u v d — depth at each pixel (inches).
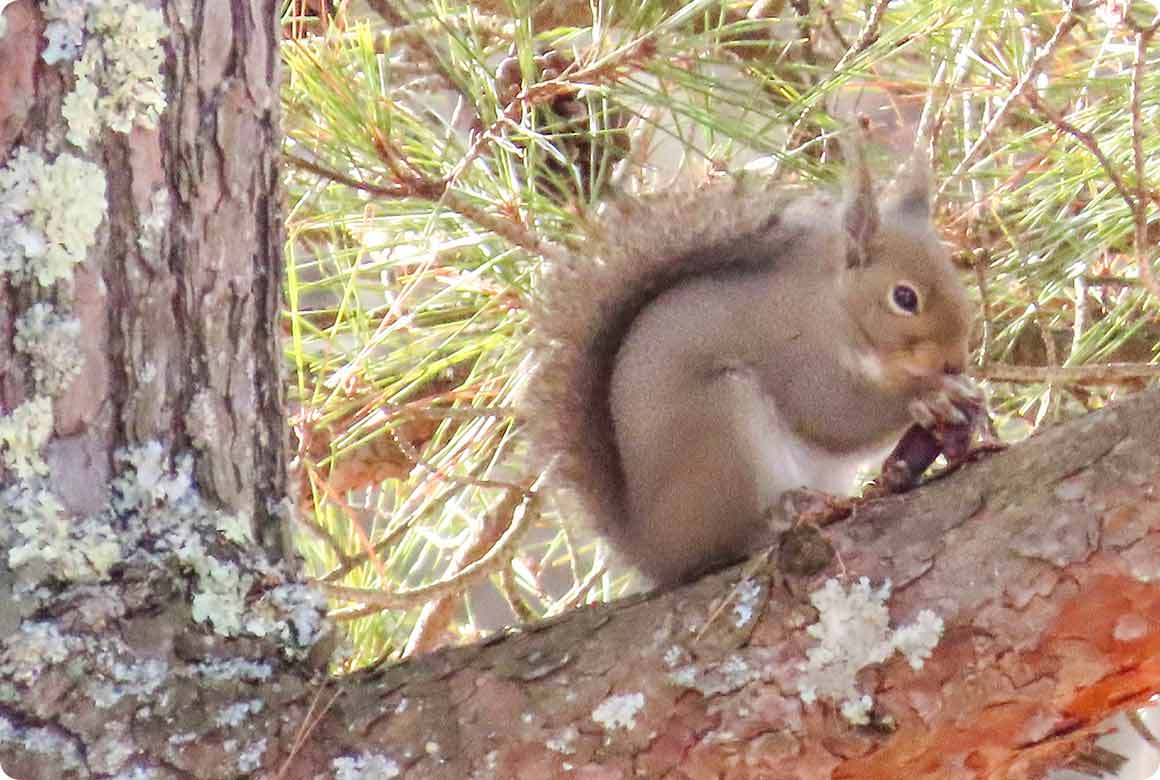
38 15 258.8
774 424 265.7
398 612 270.7
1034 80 266.1
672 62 266.1
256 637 259.9
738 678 259.6
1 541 259.0
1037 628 259.1
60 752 258.7
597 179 267.3
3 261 259.0
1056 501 259.3
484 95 266.5
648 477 264.5
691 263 266.2
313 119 266.2
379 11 268.5
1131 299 268.4
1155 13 268.2
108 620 259.1
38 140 259.0
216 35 259.9
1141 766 267.6
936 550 259.6
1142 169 263.9
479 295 268.4
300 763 259.4
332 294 272.1
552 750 259.6
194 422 260.1
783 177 268.2
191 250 260.1
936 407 262.8
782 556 259.9
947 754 259.6
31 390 259.1
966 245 268.1
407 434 272.7
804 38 269.0
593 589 271.6
